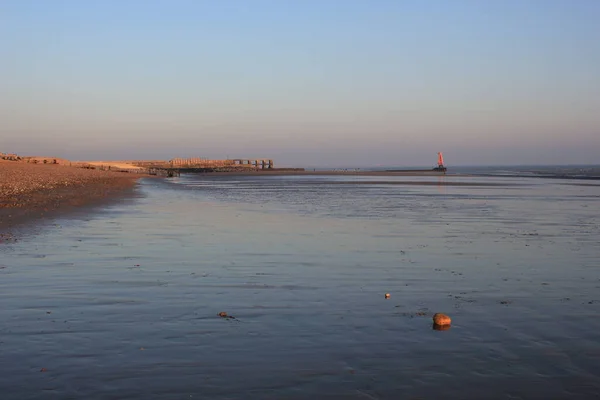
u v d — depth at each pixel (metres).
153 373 7.21
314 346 8.33
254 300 11.05
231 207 34.44
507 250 17.62
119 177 91.94
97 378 7.02
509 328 9.30
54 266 14.07
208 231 21.91
